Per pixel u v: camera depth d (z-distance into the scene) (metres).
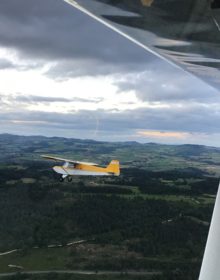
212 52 2.05
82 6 1.46
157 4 1.44
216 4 1.43
